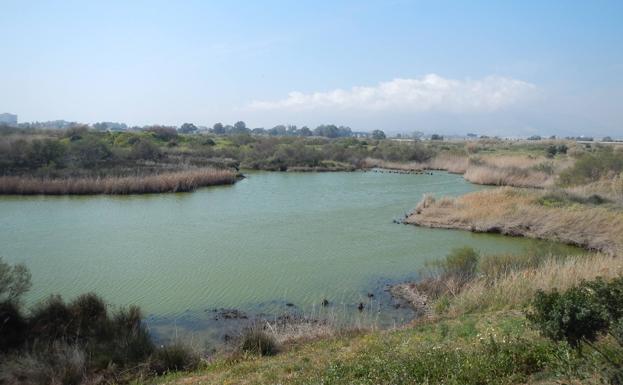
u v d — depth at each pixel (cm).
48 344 1247
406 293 1898
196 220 3453
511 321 1150
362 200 4441
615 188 3809
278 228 3191
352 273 2192
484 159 7262
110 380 1102
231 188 5281
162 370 1179
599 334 808
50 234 2973
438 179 6275
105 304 1617
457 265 1967
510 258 1995
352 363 934
